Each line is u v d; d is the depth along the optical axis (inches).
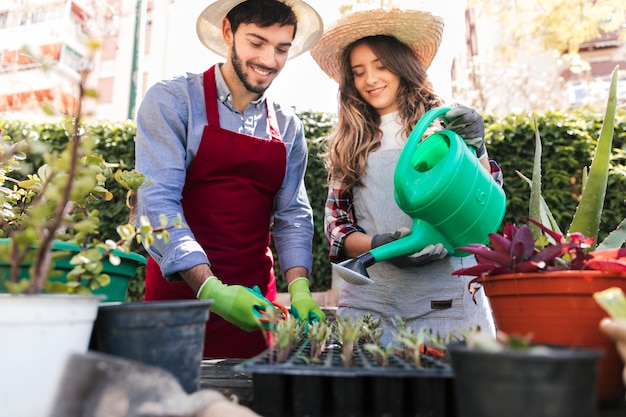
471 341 21.3
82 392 19.1
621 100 170.9
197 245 44.3
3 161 40.5
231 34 52.1
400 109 57.2
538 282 27.8
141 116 50.9
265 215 57.2
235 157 53.2
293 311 44.6
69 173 24.0
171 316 25.8
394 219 54.7
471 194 41.0
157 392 19.5
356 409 25.7
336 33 58.6
